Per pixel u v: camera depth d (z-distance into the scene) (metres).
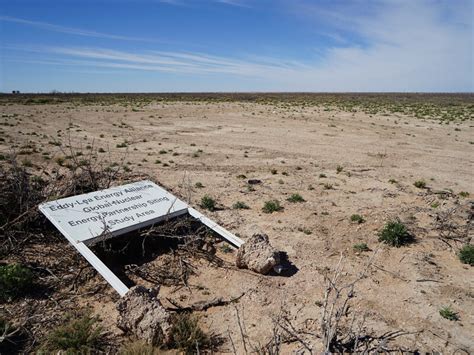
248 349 3.84
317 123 25.42
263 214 7.55
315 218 7.39
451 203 8.39
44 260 5.27
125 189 6.30
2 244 5.39
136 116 28.39
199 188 9.19
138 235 5.98
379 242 6.38
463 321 4.40
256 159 13.23
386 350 3.83
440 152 15.49
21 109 32.50
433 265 5.64
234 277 5.19
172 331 3.83
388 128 23.31
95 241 5.16
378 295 4.86
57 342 3.73
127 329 3.95
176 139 17.39
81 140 16.12
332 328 3.52
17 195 6.02
